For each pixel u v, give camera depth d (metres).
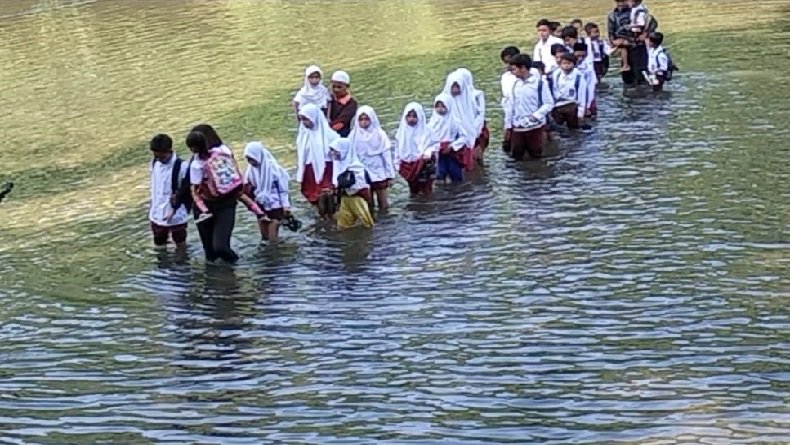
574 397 9.66
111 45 32.25
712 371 9.91
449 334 11.16
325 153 15.05
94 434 9.70
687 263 12.46
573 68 18.53
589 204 14.77
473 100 16.84
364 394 10.06
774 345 10.32
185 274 13.53
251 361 10.96
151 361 11.14
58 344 11.73
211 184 13.50
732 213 13.90
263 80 25.44
